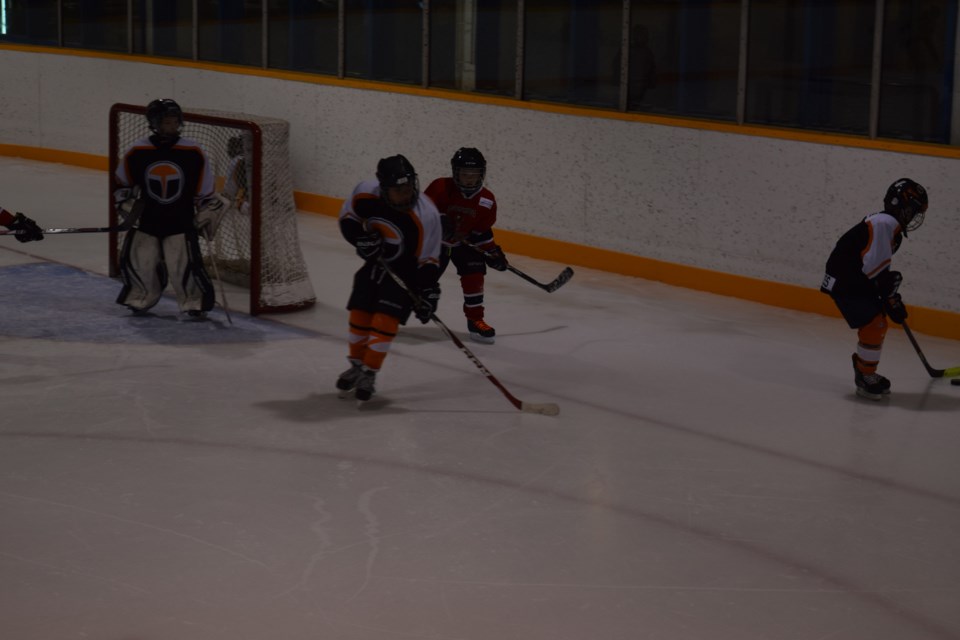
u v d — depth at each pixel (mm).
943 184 19797
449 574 10672
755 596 10477
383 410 15203
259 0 30016
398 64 27531
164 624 9594
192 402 15227
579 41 24234
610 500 12555
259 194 19359
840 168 20875
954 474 13680
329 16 28641
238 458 13344
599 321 20297
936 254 20047
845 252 16219
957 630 9984
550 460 13672
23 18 35156
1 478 12516
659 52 23125
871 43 20516
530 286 22766
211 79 31250
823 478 13445
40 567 10516
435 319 15227
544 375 17062
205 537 11250
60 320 18875
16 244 24375
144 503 12000
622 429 14867
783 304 21828
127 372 16359
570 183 24516
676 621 9961
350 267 23656
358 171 28438
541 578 10664
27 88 35031
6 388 15484
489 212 18250
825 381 17281
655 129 23062
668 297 22297
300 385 16125
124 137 23297
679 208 23000
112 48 33625
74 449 13430
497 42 25547
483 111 25672
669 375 17312
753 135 21797
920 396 16672
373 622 9742
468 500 12398
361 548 11133
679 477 13312
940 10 19703
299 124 29500
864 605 10391
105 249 24234
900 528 12102
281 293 19969
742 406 15992
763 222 21938
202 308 18938
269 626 9617
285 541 11219
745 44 21984
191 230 18766
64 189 30875
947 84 19844
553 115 24516
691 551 11375
